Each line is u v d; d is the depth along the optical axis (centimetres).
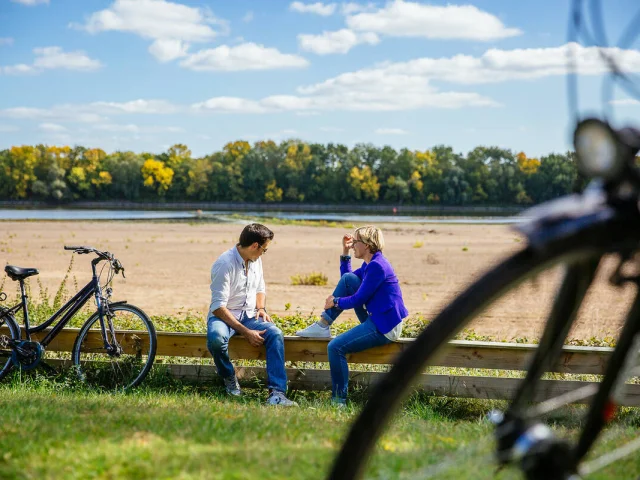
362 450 151
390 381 150
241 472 303
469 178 19412
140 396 589
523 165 19712
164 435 379
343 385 633
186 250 3138
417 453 320
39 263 2322
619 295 1323
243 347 668
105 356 704
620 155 155
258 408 521
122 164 18900
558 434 417
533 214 162
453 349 625
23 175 18062
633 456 339
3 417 420
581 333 959
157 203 18912
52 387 636
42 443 354
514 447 173
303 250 3209
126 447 348
